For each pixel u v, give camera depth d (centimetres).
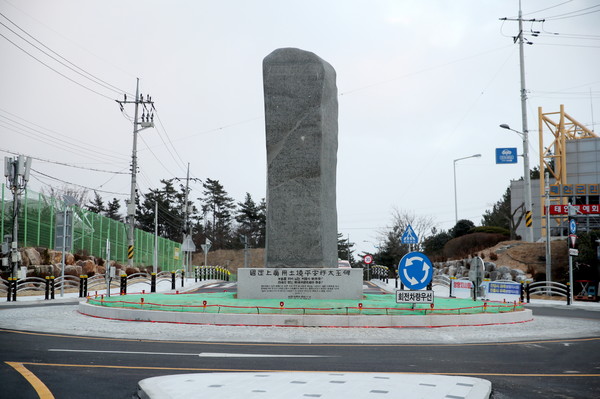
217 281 5272
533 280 4059
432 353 1203
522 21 4791
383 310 1716
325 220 2086
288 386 778
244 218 11156
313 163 2061
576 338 1541
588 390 843
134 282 4359
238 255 10256
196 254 10494
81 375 895
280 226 2053
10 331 1505
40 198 4231
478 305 2012
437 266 5738
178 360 1053
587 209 4697
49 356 1083
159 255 6719
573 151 5725
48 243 4331
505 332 1614
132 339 1376
